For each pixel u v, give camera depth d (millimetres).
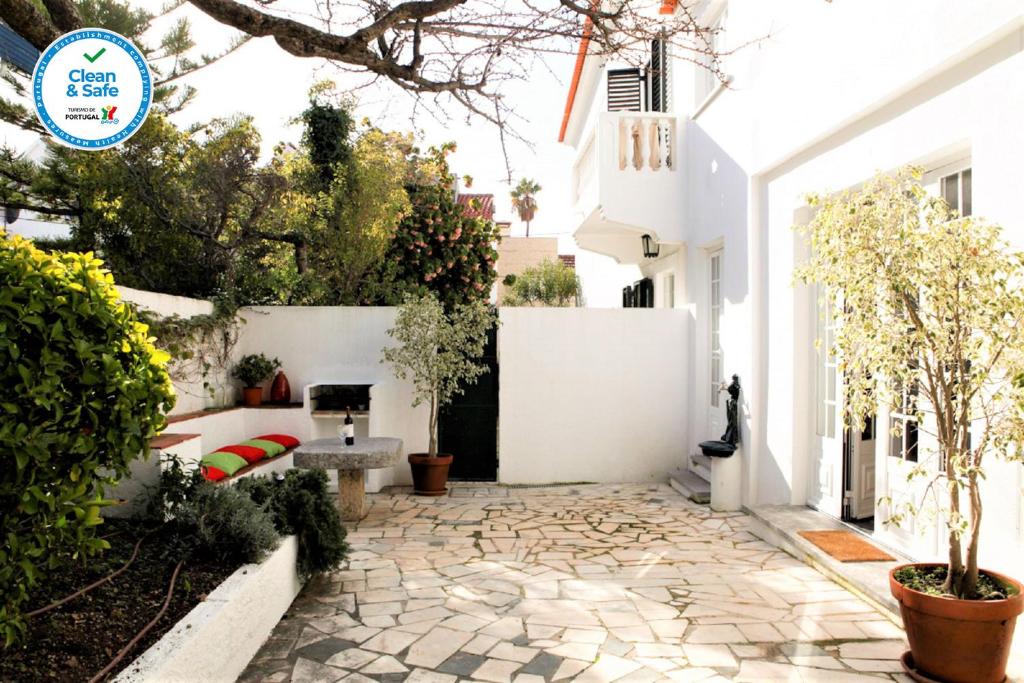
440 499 8320
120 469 3244
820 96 5828
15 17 4145
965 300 3332
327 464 6957
